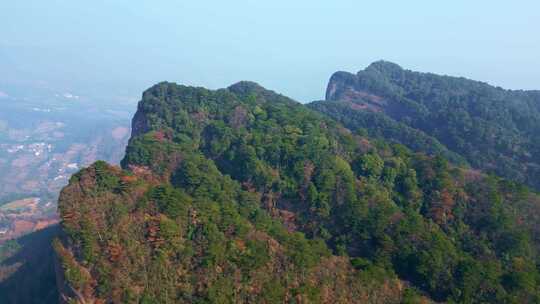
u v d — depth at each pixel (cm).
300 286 4928
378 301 5147
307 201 7181
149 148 7144
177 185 6775
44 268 6788
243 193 6981
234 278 4819
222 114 9112
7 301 6794
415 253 6203
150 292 4594
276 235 5684
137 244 4891
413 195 7644
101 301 4541
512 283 5894
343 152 8362
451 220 7381
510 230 7075
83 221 4975
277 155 7669
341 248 6638
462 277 5850
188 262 4872
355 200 6981
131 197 5412
